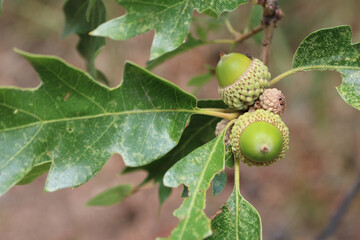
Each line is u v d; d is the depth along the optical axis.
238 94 0.24
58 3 0.81
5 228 0.68
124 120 0.23
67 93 0.22
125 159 0.23
